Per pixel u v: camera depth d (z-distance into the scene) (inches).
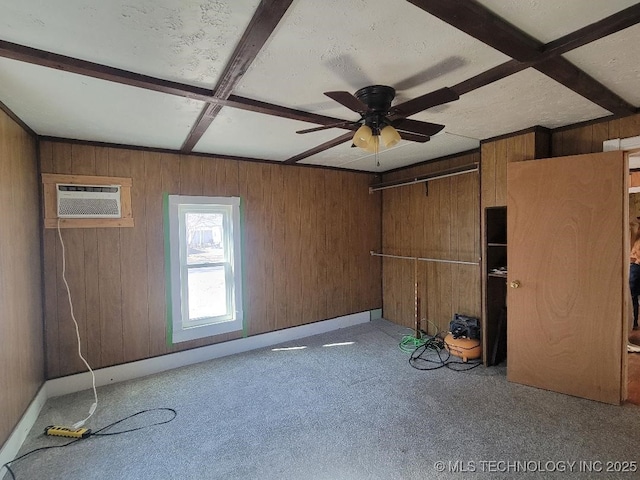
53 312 106.8
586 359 96.6
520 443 78.4
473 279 138.5
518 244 106.9
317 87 72.1
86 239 112.0
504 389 105.0
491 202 117.6
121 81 65.6
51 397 105.0
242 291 144.3
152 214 123.4
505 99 81.4
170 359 127.0
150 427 88.2
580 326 97.1
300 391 106.7
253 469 72.2
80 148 110.3
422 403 97.6
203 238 137.0
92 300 113.2
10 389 77.5
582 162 95.0
